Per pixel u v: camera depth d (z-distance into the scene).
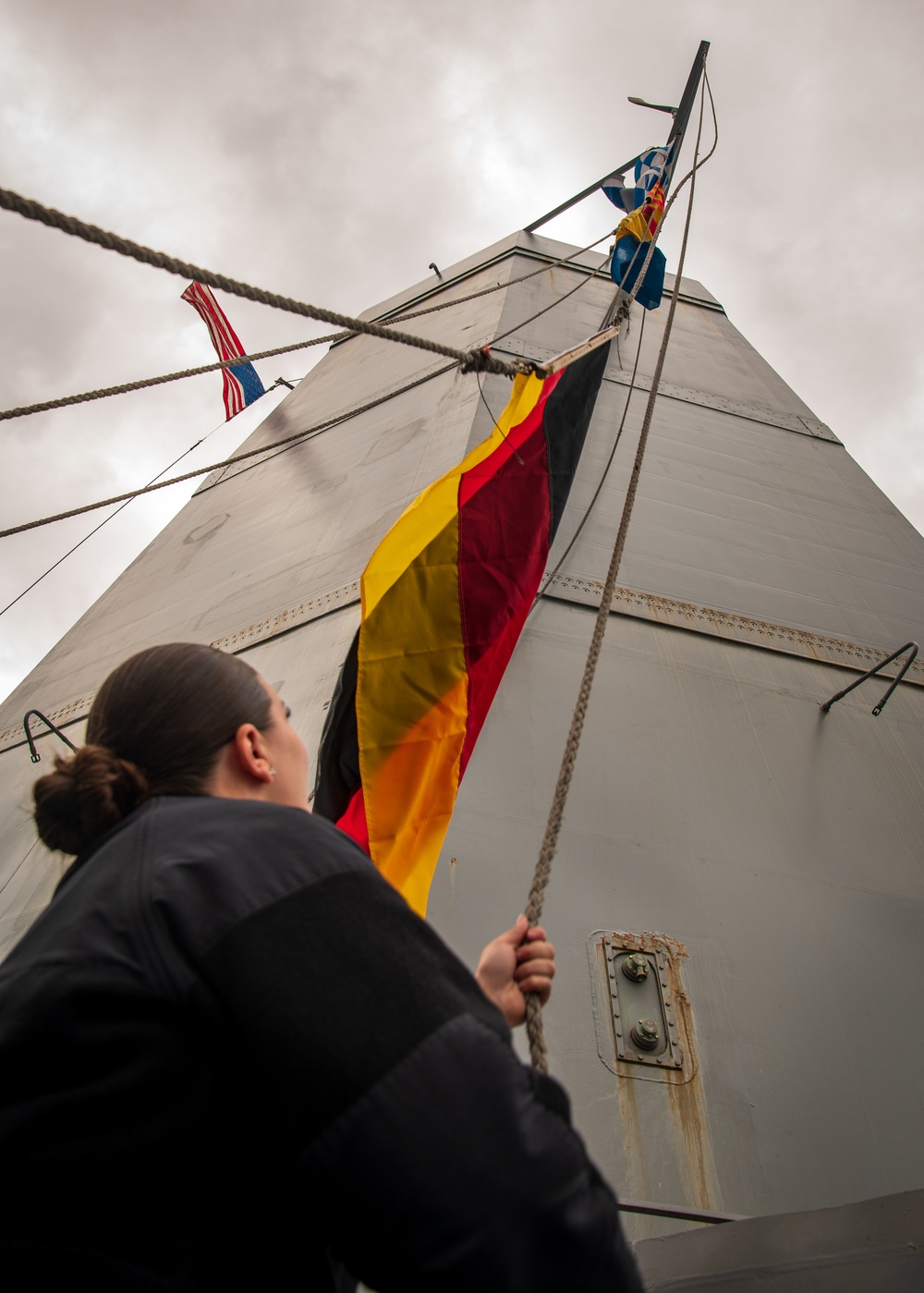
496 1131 0.87
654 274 8.91
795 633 6.93
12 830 6.45
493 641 4.16
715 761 5.54
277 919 0.97
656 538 7.52
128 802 1.24
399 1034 0.90
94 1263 0.85
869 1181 3.85
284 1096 0.87
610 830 4.89
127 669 1.40
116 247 2.22
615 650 6.11
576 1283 0.85
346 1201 0.84
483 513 4.59
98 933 0.98
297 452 11.12
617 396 9.95
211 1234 0.93
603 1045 4.02
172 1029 0.94
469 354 3.67
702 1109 3.91
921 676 6.96
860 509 9.46
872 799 5.65
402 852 3.55
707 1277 2.49
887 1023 4.46
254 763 1.34
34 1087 0.89
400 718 3.87
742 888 4.85
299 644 6.44
